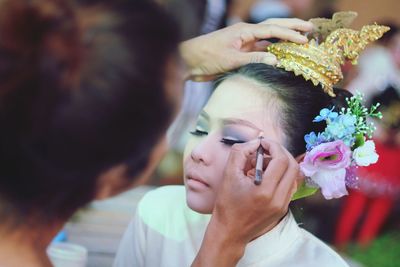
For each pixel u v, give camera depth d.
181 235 1.81
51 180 0.94
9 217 0.96
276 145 1.39
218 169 1.59
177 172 4.06
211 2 2.96
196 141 1.64
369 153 1.58
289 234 1.66
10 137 0.91
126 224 2.87
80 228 2.76
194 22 1.67
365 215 4.51
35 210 0.96
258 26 1.68
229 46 1.68
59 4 0.92
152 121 0.95
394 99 4.46
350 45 1.65
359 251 4.28
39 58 0.89
